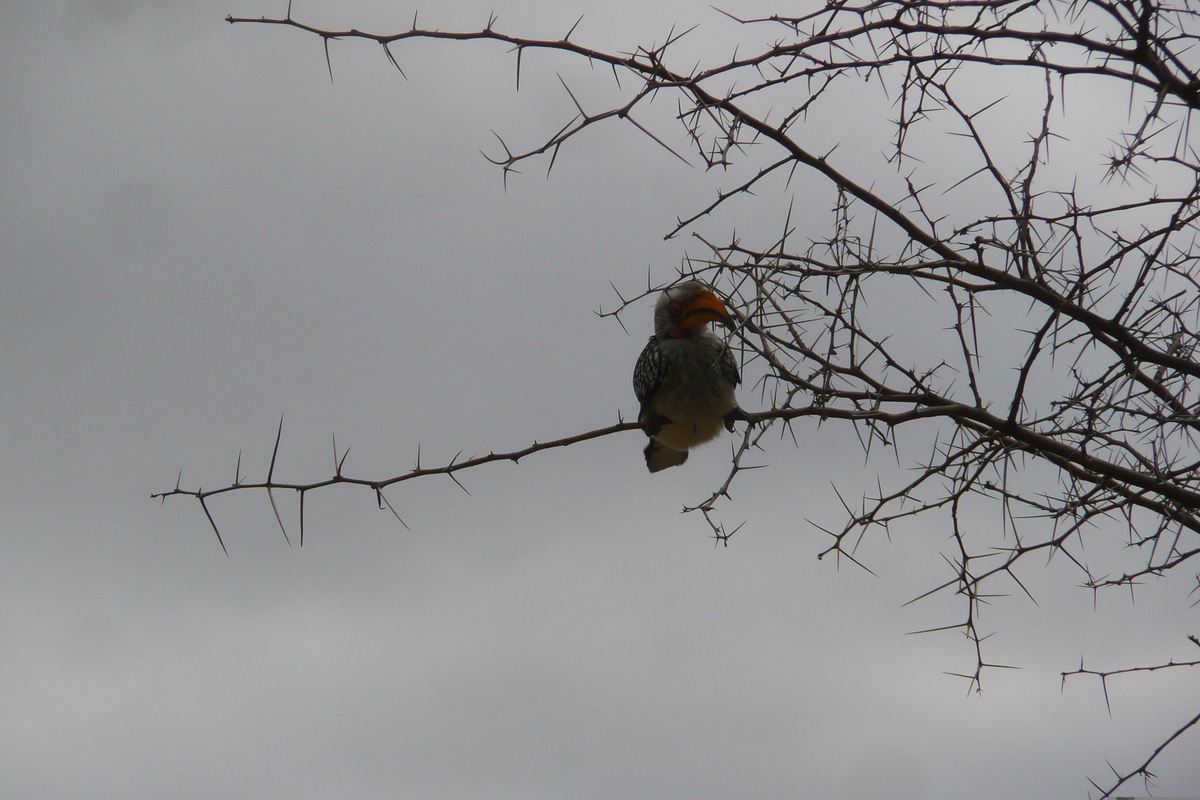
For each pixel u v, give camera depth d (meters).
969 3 7.86
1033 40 7.76
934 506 8.37
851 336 8.62
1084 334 7.95
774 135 8.55
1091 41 7.60
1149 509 8.33
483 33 7.90
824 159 8.55
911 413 8.63
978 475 8.30
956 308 8.20
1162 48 7.13
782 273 8.26
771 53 8.24
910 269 8.09
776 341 8.83
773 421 8.68
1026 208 8.29
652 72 8.09
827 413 8.71
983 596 8.26
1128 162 7.22
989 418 8.39
